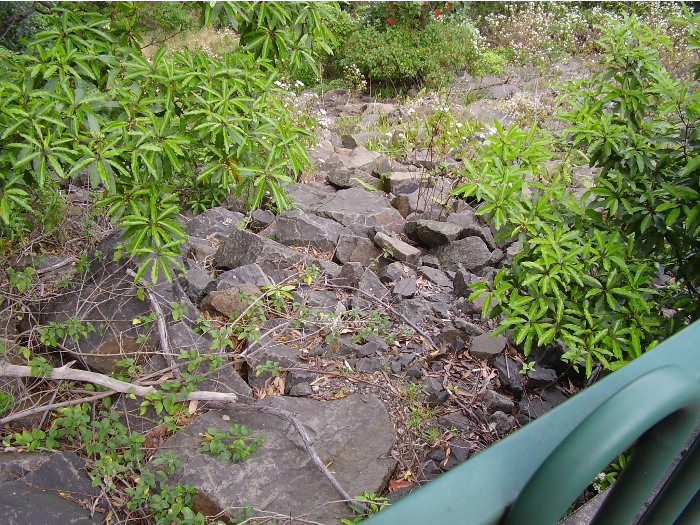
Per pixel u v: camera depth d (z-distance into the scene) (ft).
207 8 9.72
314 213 17.13
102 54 10.26
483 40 38.01
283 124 11.23
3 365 9.63
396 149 22.88
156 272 9.62
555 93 29.96
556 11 39.24
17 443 9.38
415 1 35.22
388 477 9.46
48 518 7.93
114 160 9.43
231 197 16.90
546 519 1.99
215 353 10.86
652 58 10.45
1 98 9.07
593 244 10.72
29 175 9.84
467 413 10.89
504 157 10.44
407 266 15.23
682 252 10.73
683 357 2.60
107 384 9.95
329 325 12.12
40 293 11.69
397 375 11.48
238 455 9.16
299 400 10.30
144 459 9.41
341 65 36.29
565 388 11.62
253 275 12.93
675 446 2.28
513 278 10.84
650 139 10.53
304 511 8.61
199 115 10.07
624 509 2.45
